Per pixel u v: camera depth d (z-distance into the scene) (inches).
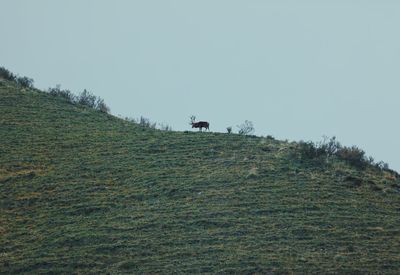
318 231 7032.5
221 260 6520.7
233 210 7332.7
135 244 6796.3
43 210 7495.1
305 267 6441.9
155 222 7150.6
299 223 7145.7
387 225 7244.1
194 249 6697.8
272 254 6633.9
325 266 6476.4
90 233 6998.0
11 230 7165.4
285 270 6382.9
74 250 6766.7
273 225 7096.5
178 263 6501.0
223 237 6879.9
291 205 7455.7
